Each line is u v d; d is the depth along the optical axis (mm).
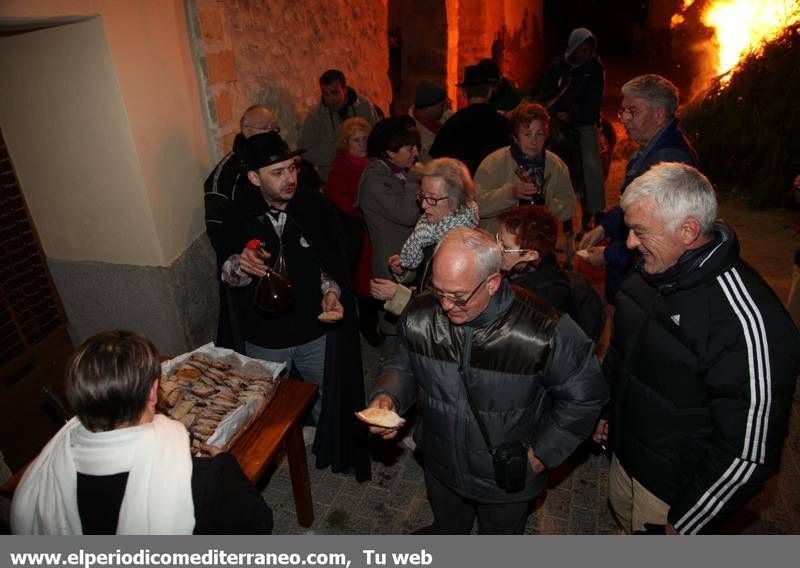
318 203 2953
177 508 1482
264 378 2469
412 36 8562
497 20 10508
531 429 2082
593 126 5641
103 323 3328
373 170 3469
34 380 3174
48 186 3010
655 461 1999
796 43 6988
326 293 2967
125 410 1490
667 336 1855
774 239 6094
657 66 14172
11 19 2104
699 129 7648
